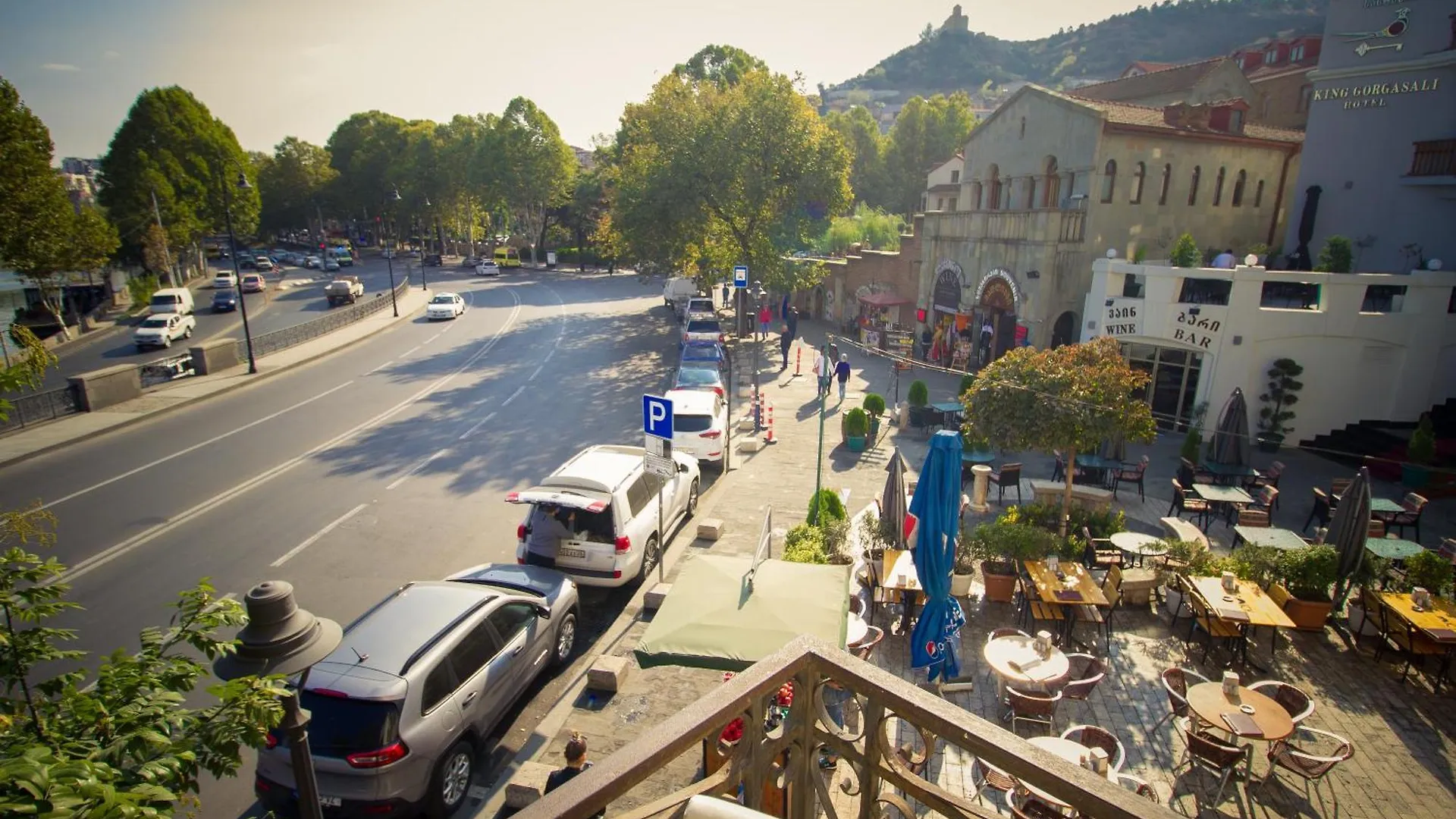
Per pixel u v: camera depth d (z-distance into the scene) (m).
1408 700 9.17
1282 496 16.55
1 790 3.02
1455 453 18.05
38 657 4.45
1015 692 8.38
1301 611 10.60
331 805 6.83
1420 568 10.59
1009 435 12.38
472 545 13.61
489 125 83.56
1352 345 19.48
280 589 4.80
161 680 4.38
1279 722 7.35
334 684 6.97
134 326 42.59
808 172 33.81
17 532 4.87
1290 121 35.53
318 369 29.41
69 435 19.89
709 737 2.16
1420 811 7.42
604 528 11.32
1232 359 20.03
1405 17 20.70
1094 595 10.19
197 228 57.12
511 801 7.43
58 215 31.73
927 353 31.97
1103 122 23.73
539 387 26.20
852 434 19.44
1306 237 23.31
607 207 75.06
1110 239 25.05
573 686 9.42
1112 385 11.91
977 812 2.20
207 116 60.28
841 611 7.68
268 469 17.69
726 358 27.97
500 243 106.94
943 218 30.59
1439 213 20.58
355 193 100.06
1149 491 16.91
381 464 18.02
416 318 43.75
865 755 2.38
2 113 29.84
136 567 12.80
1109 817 1.79
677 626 7.50
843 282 41.41
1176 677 8.44
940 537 8.98
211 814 7.57
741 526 14.55
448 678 7.57
